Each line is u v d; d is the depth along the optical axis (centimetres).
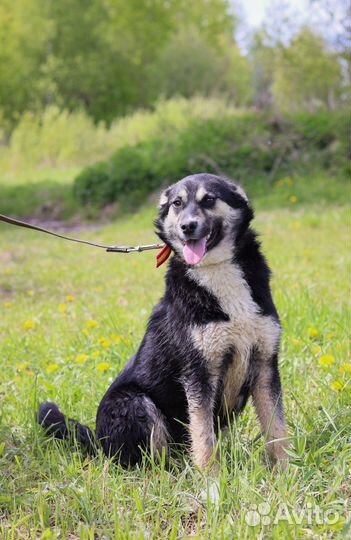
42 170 3023
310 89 2325
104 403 443
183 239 426
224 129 1975
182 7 5738
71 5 4716
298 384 506
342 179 1708
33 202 2386
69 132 3088
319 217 1414
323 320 648
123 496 376
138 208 2045
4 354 654
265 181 1789
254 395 430
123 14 5331
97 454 432
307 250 1092
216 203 436
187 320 417
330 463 385
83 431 448
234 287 417
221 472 384
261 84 3547
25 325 725
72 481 391
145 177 2094
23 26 4600
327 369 516
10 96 4597
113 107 4788
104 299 901
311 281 852
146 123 2756
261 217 1494
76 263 1311
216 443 410
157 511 351
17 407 506
